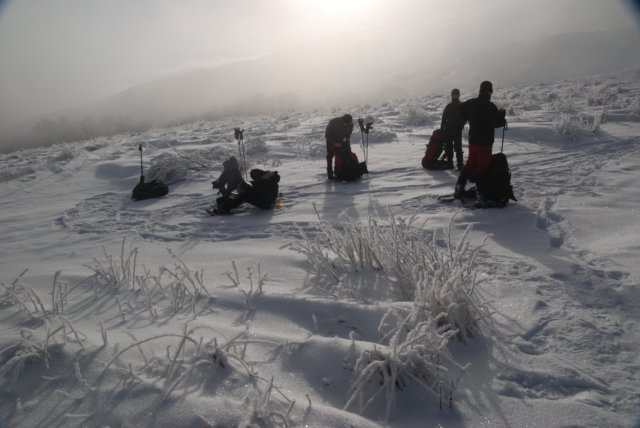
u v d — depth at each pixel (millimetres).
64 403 2391
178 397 2357
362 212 6676
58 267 5305
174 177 10562
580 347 2916
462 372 2480
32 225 7941
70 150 15219
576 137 10445
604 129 11086
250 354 2838
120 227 7250
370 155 11062
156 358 2711
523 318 3270
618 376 2637
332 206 7195
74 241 6707
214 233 6359
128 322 3400
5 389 2541
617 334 3059
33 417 2312
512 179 7656
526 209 5965
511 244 4805
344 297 3641
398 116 17156
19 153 20094
